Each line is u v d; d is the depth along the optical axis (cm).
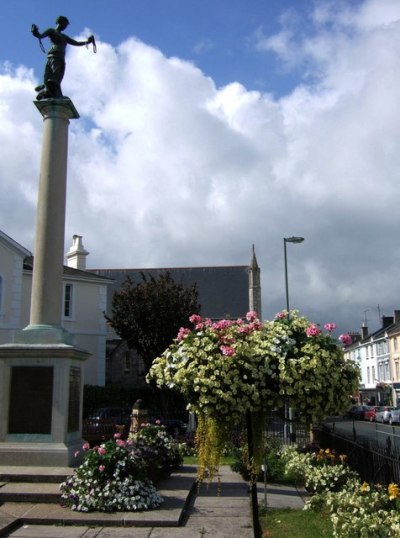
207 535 748
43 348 1080
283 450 1428
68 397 1088
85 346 3212
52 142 1210
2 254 2702
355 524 661
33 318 1148
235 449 1277
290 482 1198
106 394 3161
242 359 692
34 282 1160
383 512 703
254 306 5025
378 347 6744
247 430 758
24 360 1088
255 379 695
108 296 4869
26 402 1073
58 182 1195
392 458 902
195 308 3456
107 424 2055
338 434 1432
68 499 854
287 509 928
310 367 679
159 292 3400
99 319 3300
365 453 1056
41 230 1172
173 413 2812
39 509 839
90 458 884
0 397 1075
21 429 1064
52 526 782
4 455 1033
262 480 1196
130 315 3338
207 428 727
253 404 703
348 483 975
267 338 710
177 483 1109
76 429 1143
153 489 910
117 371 4028
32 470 989
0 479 963
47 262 1159
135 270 5259
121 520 792
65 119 1234
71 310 3189
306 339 711
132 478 877
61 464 1027
